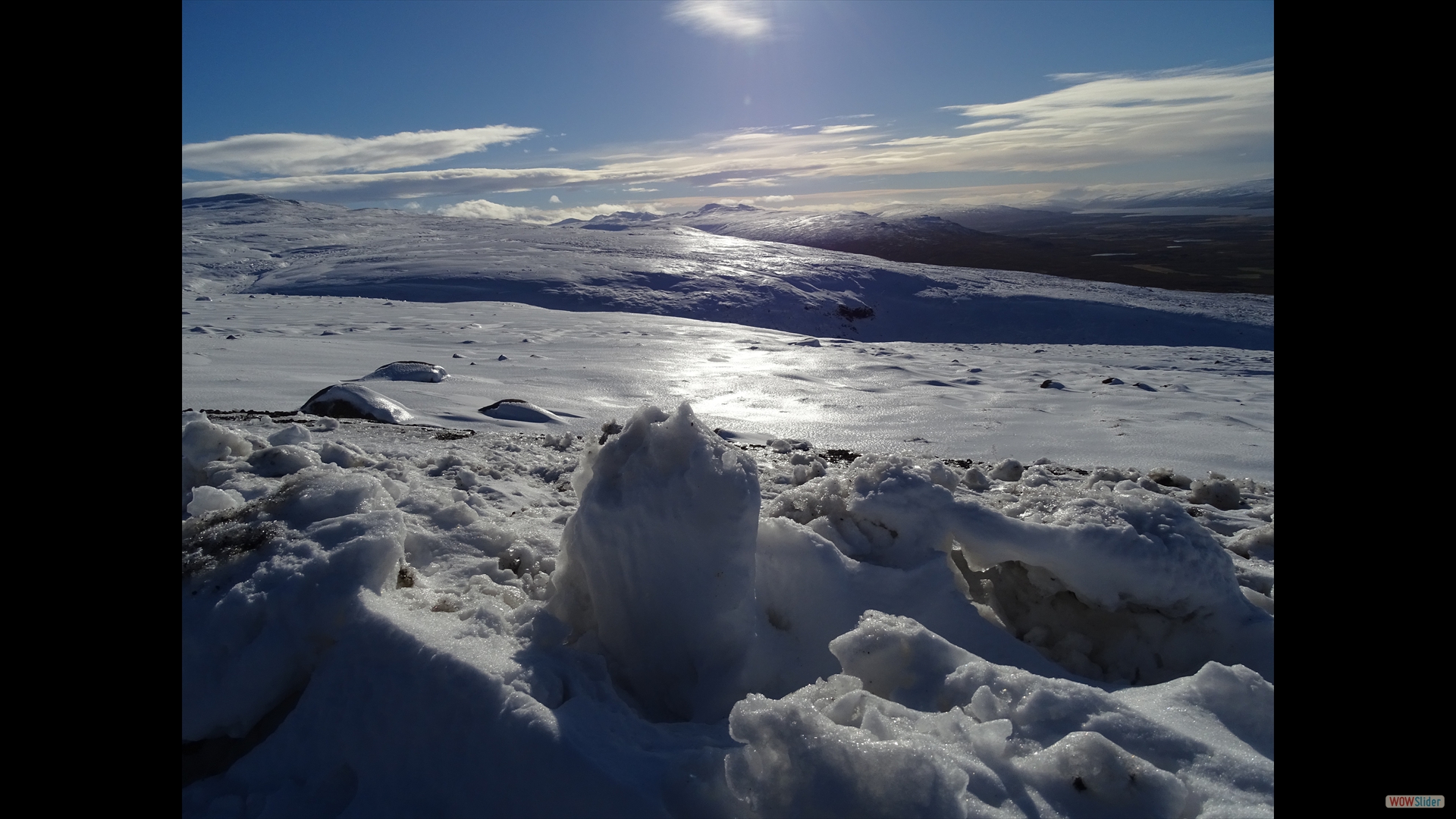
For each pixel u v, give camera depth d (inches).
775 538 119.6
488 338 934.4
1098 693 80.7
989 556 126.0
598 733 72.9
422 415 443.8
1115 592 116.5
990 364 802.2
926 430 435.5
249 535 95.0
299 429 233.5
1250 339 2987.2
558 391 559.5
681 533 96.4
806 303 3329.2
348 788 74.2
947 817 63.3
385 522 97.0
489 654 80.9
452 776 70.3
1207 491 239.5
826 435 420.8
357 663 79.3
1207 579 114.2
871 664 90.8
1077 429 433.7
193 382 500.4
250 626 84.5
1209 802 69.5
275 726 84.8
